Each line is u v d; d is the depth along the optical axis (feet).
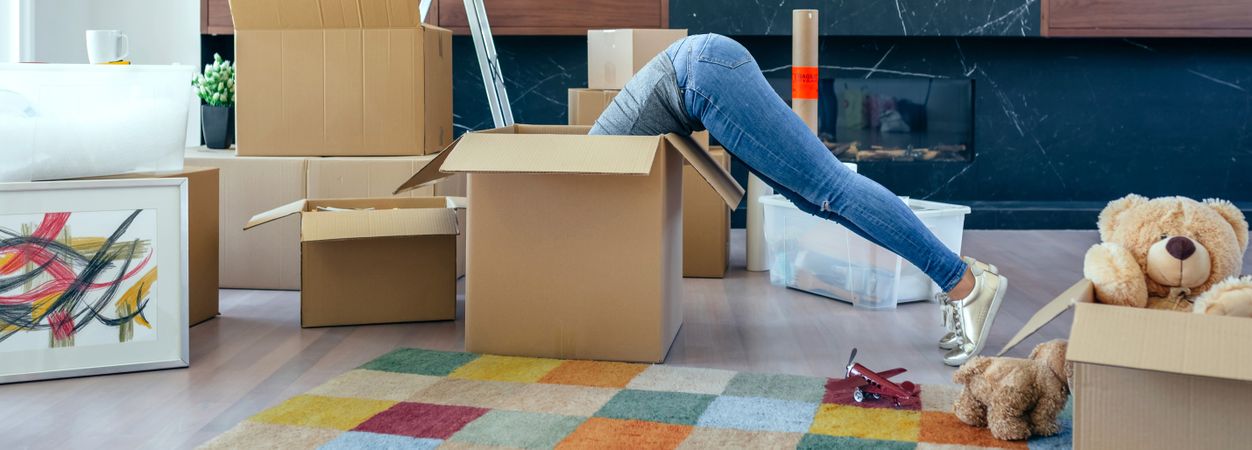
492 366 6.61
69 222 6.35
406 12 9.32
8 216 6.21
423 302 8.00
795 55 10.03
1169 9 14.53
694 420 5.47
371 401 5.80
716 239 10.25
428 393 5.97
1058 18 14.60
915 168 16.11
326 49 9.41
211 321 8.06
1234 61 15.89
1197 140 16.06
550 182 6.70
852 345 7.34
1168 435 4.09
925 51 15.84
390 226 7.69
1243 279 4.37
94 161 6.84
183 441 5.15
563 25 14.65
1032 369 5.19
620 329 6.74
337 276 7.80
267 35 9.43
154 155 7.30
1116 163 16.12
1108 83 15.96
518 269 6.83
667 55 6.86
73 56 14.17
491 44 10.67
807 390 6.07
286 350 7.11
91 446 5.05
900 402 5.80
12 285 6.21
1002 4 14.61
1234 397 3.97
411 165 9.30
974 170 16.10
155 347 6.56
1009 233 14.38
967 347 6.69
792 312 8.54
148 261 6.55
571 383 6.21
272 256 9.41
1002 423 5.14
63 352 6.32
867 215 6.63
